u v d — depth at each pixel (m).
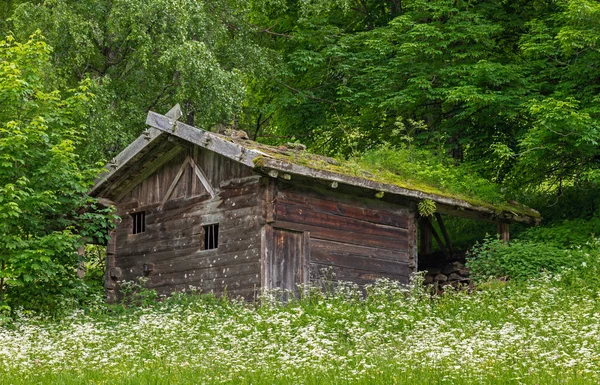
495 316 15.26
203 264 19.66
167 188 20.98
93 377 10.73
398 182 20.70
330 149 29.50
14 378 10.70
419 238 28.73
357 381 10.01
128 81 27.28
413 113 28.45
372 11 32.62
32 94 19.42
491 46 26.78
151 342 13.57
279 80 30.25
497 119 26.44
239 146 18.06
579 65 24.05
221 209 19.52
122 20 25.34
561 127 22.28
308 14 30.17
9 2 28.66
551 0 27.86
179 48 24.78
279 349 12.50
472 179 23.42
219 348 12.55
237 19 29.19
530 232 23.67
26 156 18.67
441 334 12.70
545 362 10.88
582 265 19.50
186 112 27.80
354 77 28.88
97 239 21.92
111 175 21.06
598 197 25.06
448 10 26.80
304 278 18.84
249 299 18.41
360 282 19.81
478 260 21.66
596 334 12.62
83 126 19.84
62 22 24.92
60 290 18.91
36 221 18.61
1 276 17.56
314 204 19.31
